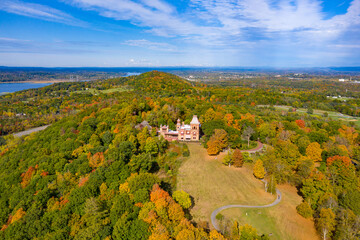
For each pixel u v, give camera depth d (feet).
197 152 404.77
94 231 197.88
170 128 485.56
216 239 183.93
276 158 340.39
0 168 409.90
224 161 354.95
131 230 195.83
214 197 281.95
